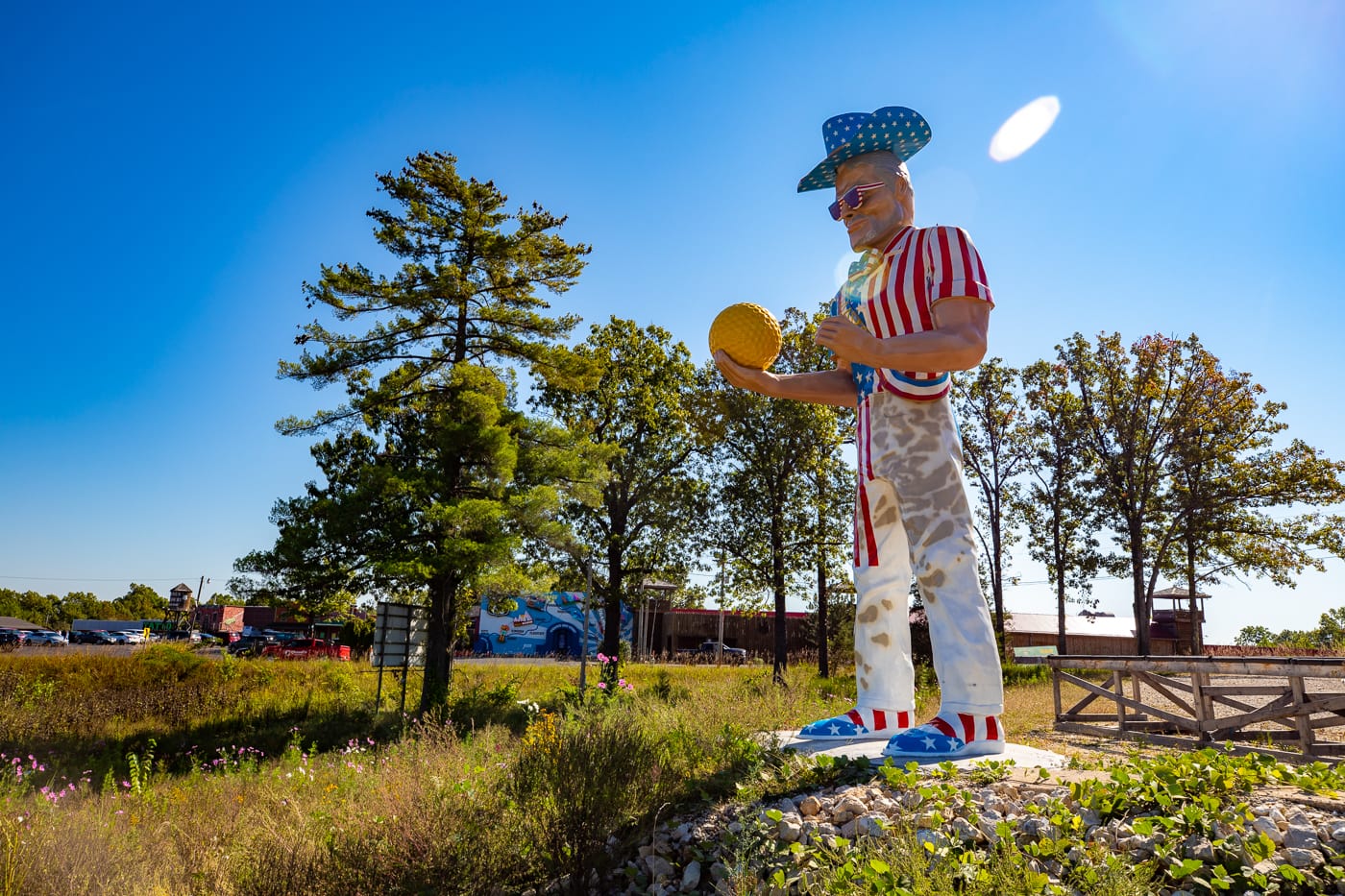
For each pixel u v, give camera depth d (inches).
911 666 265.7
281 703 753.6
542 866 191.6
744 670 1070.4
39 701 711.7
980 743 227.0
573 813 191.9
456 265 815.7
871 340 233.5
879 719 258.7
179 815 292.5
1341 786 167.9
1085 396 1257.4
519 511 724.7
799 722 327.0
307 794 320.8
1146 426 1222.9
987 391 1270.9
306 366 778.8
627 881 183.9
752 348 278.8
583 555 778.8
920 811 176.7
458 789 235.5
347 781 329.1
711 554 992.9
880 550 264.4
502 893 187.8
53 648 1459.2
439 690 692.7
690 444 1006.4
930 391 251.1
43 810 258.7
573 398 1001.5
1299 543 1195.3
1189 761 182.1
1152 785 163.9
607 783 205.0
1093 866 143.8
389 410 817.5
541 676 974.4
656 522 984.9
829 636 1016.9
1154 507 1223.5
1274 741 333.1
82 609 3858.3
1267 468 1203.9
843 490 983.6
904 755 223.9
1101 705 507.2
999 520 1254.9
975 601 239.1
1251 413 1210.0
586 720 259.9
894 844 161.5
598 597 1011.3
